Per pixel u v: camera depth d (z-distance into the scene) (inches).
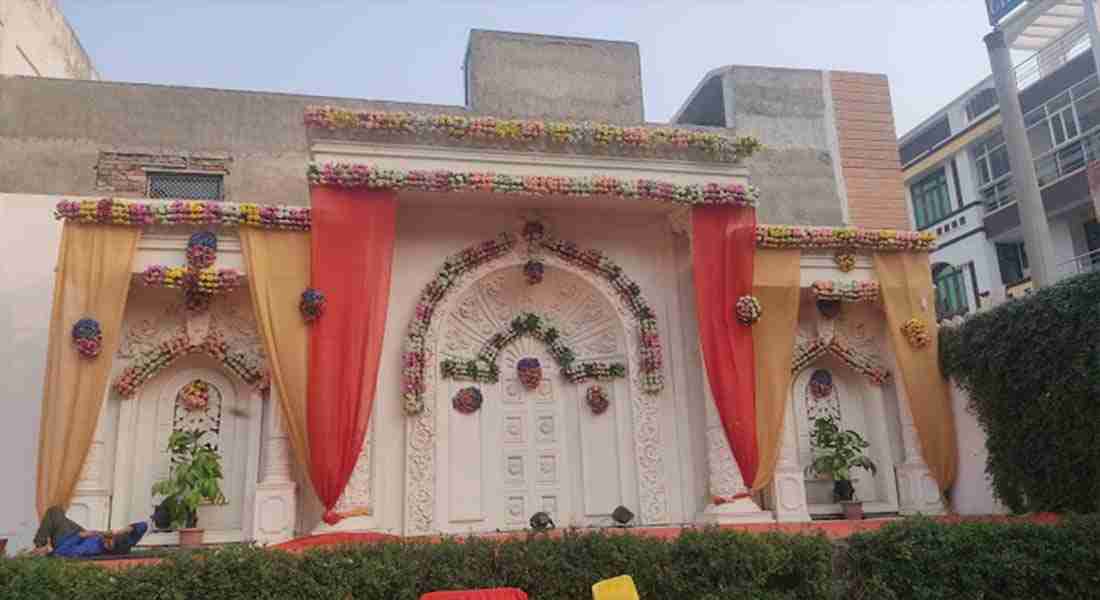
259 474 484.4
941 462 556.4
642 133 525.7
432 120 493.0
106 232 460.8
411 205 532.1
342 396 452.4
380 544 330.0
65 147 589.9
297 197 626.5
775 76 744.3
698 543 340.2
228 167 618.2
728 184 533.6
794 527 464.4
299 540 415.5
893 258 584.7
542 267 544.7
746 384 515.2
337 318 461.7
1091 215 982.4
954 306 1143.0
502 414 540.1
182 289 478.9
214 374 505.4
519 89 690.8
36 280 527.8
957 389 563.8
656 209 555.8
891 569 355.6
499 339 546.0
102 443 461.7
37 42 686.5
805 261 572.4
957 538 363.3
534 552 328.5
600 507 532.7
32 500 494.0
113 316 449.7
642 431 538.0
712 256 526.6
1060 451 474.3
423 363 507.5
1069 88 989.8
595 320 568.1
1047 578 363.3
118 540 398.0
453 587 315.3
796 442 568.7
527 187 500.1
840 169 734.5
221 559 305.4
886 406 589.6
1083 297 460.8
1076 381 460.8
